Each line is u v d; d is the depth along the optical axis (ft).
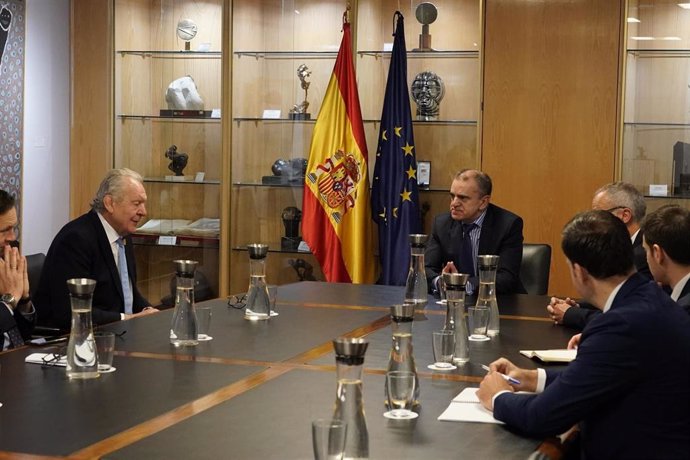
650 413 6.91
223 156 19.95
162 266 20.70
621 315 7.03
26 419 6.95
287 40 20.07
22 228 19.24
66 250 12.71
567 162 18.11
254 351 9.66
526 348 10.14
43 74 19.65
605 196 13.48
